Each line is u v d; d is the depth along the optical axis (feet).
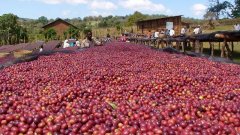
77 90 25.79
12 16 275.80
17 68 43.32
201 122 17.65
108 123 18.07
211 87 29.86
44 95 25.50
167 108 20.33
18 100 22.85
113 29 345.72
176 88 29.30
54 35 309.83
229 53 68.39
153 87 28.68
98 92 26.30
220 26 161.68
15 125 17.99
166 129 16.61
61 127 17.67
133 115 19.22
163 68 43.16
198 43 83.87
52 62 51.11
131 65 46.24
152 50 82.89
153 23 251.60
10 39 257.96
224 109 20.71
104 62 49.16
